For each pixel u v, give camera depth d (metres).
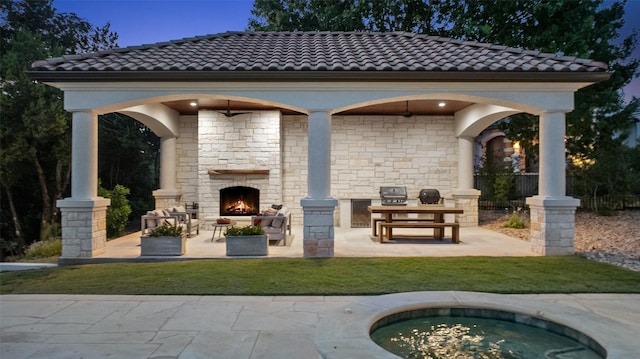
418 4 16.69
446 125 12.59
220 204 11.81
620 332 2.99
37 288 5.75
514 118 14.06
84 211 7.52
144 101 7.80
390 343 3.21
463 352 3.06
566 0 12.91
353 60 8.13
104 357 3.51
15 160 12.73
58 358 3.49
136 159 18.44
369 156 12.60
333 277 6.25
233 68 7.40
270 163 11.82
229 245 7.73
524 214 14.21
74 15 17.22
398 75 7.39
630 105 14.03
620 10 14.00
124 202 10.96
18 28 15.24
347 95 7.73
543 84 7.66
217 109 11.79
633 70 14.17
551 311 3.46
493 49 9.02
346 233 11.05
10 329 4.20
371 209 9.35
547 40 13.20
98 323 4.38
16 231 13.76
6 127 12.20
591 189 14.21
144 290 5.63
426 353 3.04
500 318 3.61
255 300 5.22
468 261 7.29
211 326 4.29
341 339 2.86
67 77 7.27
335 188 12.57
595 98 13.22
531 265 6.93
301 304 5.06
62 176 14.42
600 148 14.59
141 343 3.83
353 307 3.61
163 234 7.77
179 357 3.52
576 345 3.12
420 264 7.07
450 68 7.37
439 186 12.59
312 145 7.76
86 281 6.10
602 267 6.78
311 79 7.51
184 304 5.05
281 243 9.20
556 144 7.80
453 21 15.94
